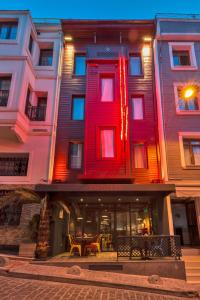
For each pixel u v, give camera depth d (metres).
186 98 13.76
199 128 12.84
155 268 8.46
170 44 14.65
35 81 13.94
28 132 12.73
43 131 12.78
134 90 14.13
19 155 12.62
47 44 14.98
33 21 15.23
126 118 12.75
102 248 11.69
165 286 7.01
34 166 12.09
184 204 13.34
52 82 13.98
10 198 9.98
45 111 13.47
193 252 10.51
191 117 13.08
